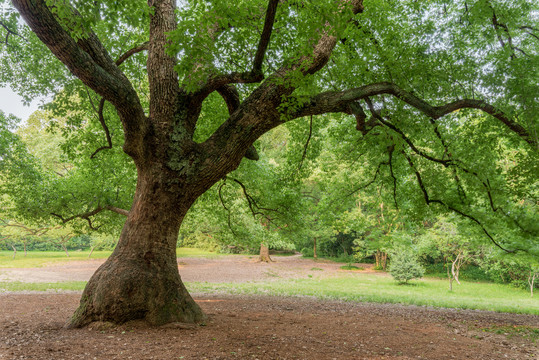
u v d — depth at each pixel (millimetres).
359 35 7043
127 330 4594
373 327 6098
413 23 8281
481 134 8422
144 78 10281
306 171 12539
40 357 3367
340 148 11977
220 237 15367
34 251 44875
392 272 19281
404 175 10828
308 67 5539
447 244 18469
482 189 7695
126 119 5027
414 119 7176
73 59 4281
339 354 4023
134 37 8773
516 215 7309
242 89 9117
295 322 6133
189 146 5648
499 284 20531
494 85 6371
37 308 7098
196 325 5074
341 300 11258
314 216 14672
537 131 6230
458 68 7254
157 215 5359
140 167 5652
